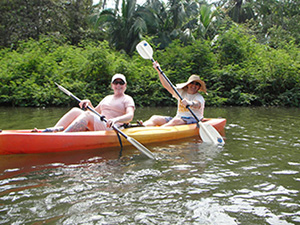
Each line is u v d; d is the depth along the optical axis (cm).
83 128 350
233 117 653
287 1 1962
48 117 614
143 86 1059
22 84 958
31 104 918
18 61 1038
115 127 337
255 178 246
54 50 1230
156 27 1758
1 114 672
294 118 632
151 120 448
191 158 306
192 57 1154
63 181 236
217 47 1253
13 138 301
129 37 1684
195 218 179
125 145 359
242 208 193
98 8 2197
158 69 468
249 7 2058
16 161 286
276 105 1039
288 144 370
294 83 1091
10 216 178
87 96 969
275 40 1597
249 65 1135
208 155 318
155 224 172
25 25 1611
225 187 227
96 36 1959
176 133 404
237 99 1059
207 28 1672
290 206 196
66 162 287
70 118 359
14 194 210
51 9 1709
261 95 1075
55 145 317
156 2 1819
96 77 1055
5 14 1608
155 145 366
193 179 243
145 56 480
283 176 251
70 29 1836
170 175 252
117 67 1050
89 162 288
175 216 181
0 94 932
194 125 434
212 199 205
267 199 206
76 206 193
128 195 210
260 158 306
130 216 181
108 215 181
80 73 1048
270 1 1962
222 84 1119
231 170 266
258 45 1262
